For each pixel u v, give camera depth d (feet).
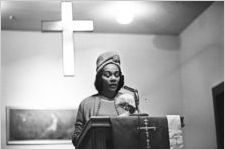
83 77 30.58
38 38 30.63
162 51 31.71
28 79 30.19
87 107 21.16
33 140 29.37
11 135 29.17
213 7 29.19
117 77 21.63
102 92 21.85
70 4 23.77
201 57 30.19
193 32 30.81
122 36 31.45
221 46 28.66
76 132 20.74
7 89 29.86
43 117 29.76
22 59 30.35
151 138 18.11
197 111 30.19
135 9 29.27
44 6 28.43
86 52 30.94
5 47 30.27
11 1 27.96
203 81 29.94
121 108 20.89
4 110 29.45
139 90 31.07
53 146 29.45
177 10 29.53
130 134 17.90
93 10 28.99
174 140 18.28
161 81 31.30
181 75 31.40
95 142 17.75
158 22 30.63
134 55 31.40
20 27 30.27
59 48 30.71
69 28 23.52
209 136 29.19
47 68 30.45
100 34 31.30
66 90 30.32
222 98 28.71
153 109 30.83
